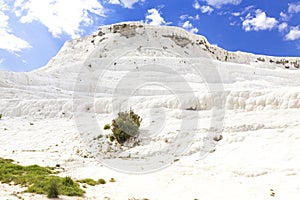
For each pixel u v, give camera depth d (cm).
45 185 1154
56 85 5538
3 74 5116
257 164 1474
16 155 1875
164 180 1389
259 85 5028
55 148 2144
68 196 1088
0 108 3125
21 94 4112
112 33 10944
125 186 1331
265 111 2128
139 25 10944
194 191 1230
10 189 1128
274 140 1714
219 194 1184
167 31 11081
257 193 1168
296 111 2041
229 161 1562
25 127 2680
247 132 1867
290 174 1333
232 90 2367
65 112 2955
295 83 7212
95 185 1328
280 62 14025
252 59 13612
